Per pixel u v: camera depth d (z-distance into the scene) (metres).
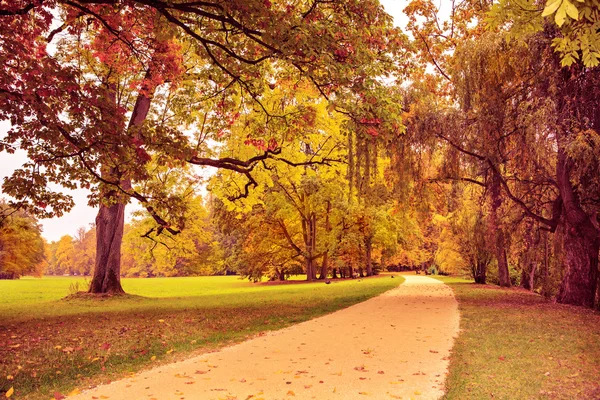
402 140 18.14
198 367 6.68
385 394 5.09
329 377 5.86
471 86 16.28
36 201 12.12
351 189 19.55
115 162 11.40
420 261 60.34
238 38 11.38
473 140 16.56
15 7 9.34
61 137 10.39
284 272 48.19
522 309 14.05
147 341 8.95
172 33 9.62
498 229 19.81
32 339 9.35
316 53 8.99
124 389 5.58
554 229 17.44
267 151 19.86
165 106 21.70
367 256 48.44
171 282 48.94
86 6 10.80
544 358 6.84
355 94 10.29
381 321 11.45
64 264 116.06
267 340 8.93
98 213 22.45
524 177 16.45
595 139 13.00
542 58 14.41
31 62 9.53
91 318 13.02
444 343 8.23
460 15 20.03
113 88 19.97
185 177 25.31
